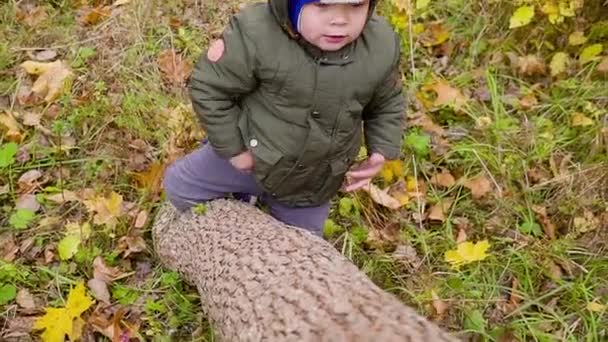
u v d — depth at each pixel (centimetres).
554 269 142
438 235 148
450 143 167
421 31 192
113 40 187
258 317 102
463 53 190
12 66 184
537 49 187
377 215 152
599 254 144
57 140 164
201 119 120
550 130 169
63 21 195
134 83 175
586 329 132
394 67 120
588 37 185
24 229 148
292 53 114
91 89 176
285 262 110
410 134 163
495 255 144
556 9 175
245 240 120
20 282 138
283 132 120
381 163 129
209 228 128
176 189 136
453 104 173
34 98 174
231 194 137
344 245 144
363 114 128
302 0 108
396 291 138
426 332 89
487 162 161
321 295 99
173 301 135
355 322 92
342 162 126
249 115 121
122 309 133
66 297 138
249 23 114
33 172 159
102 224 146
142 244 144
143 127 166
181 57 184
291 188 128
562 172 159
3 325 132
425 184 158
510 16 190
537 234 149
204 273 123
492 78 176
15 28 193
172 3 195
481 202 155
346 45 115
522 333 131
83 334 129
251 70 115
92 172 159
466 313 133
